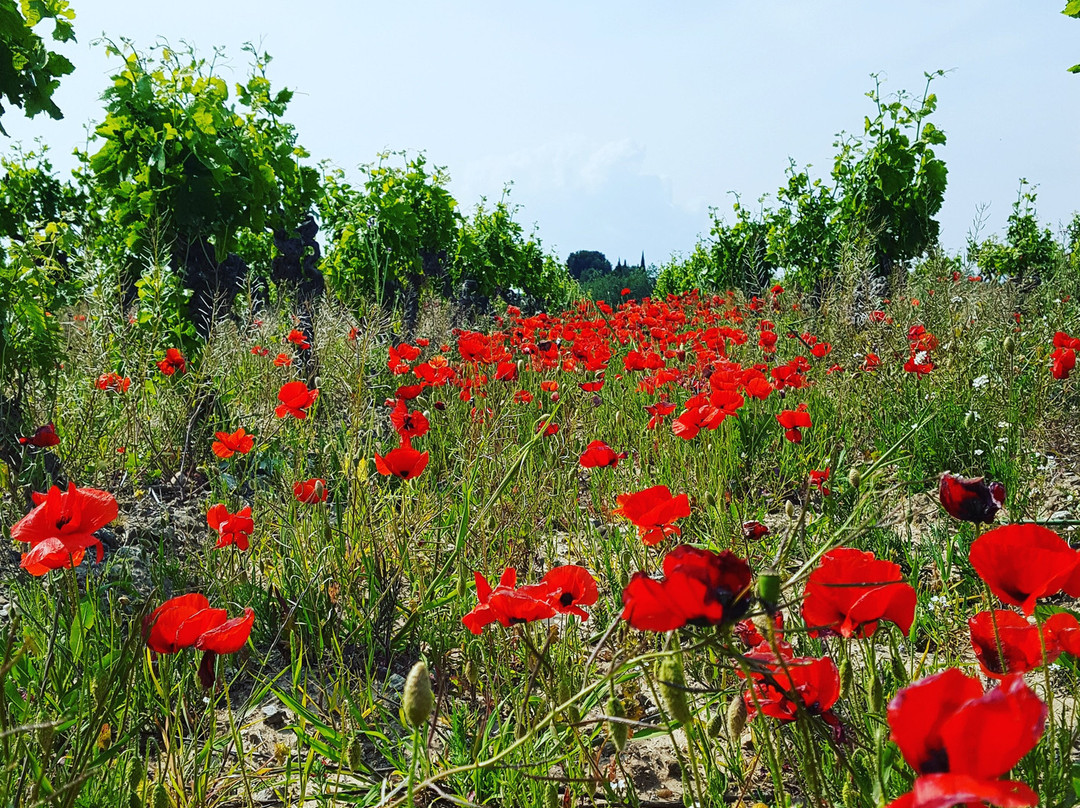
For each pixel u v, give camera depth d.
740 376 5.05
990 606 1.58
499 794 2.17
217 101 7.05
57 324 4.84
